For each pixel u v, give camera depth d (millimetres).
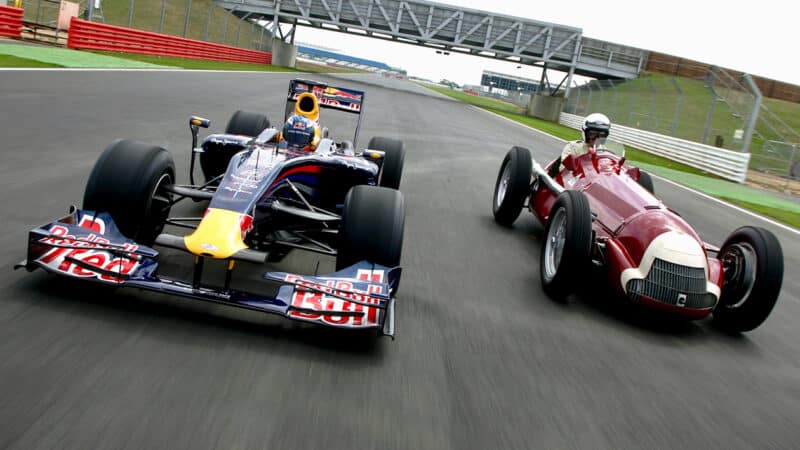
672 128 26375
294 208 4270
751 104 21859
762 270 4535
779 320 5391
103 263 3338
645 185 6098
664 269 4508
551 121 50469
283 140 4902
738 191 16438
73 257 3324
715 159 20641
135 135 8648
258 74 31047
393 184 6523
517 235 6688
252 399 2734
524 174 6660
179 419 2516
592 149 6133
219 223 3477
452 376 3283
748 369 4141
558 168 6539
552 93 56312
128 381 2719
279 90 22062
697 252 4555
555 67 54906
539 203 6504
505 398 3150
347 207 3850
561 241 4879
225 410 2623
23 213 4727
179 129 9734
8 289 3377
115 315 3281
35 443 2252
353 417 2736
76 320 3164
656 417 3246
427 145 13852
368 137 13289
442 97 55156
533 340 3963
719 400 3584
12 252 3900
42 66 15188
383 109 23766
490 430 2834
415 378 3184
